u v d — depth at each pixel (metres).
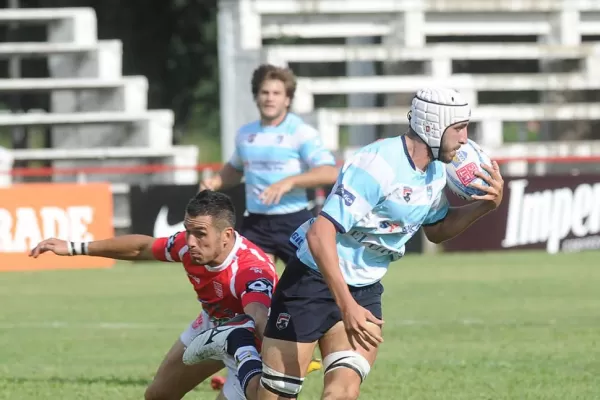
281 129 33.41
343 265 19.84
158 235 64.81
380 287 20.50
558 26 97.12
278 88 33.41
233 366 21.27
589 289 51.75
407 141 19.36
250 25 88.19
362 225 19.44
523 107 89.75
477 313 43.94
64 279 59.00
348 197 18.92
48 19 94.62
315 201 63.03
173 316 44.09
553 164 87.88
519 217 69.19
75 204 62.66
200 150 138.75
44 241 23.56
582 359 32.84
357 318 18.42
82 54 93.50
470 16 96.06
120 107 91.44
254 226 33.59
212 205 21.66
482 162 20.52
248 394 20.47
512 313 43.84
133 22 134.25
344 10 92.19
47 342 37.38
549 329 39.28
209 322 23.02
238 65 87.69
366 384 28.97
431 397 27.12
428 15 95.38
